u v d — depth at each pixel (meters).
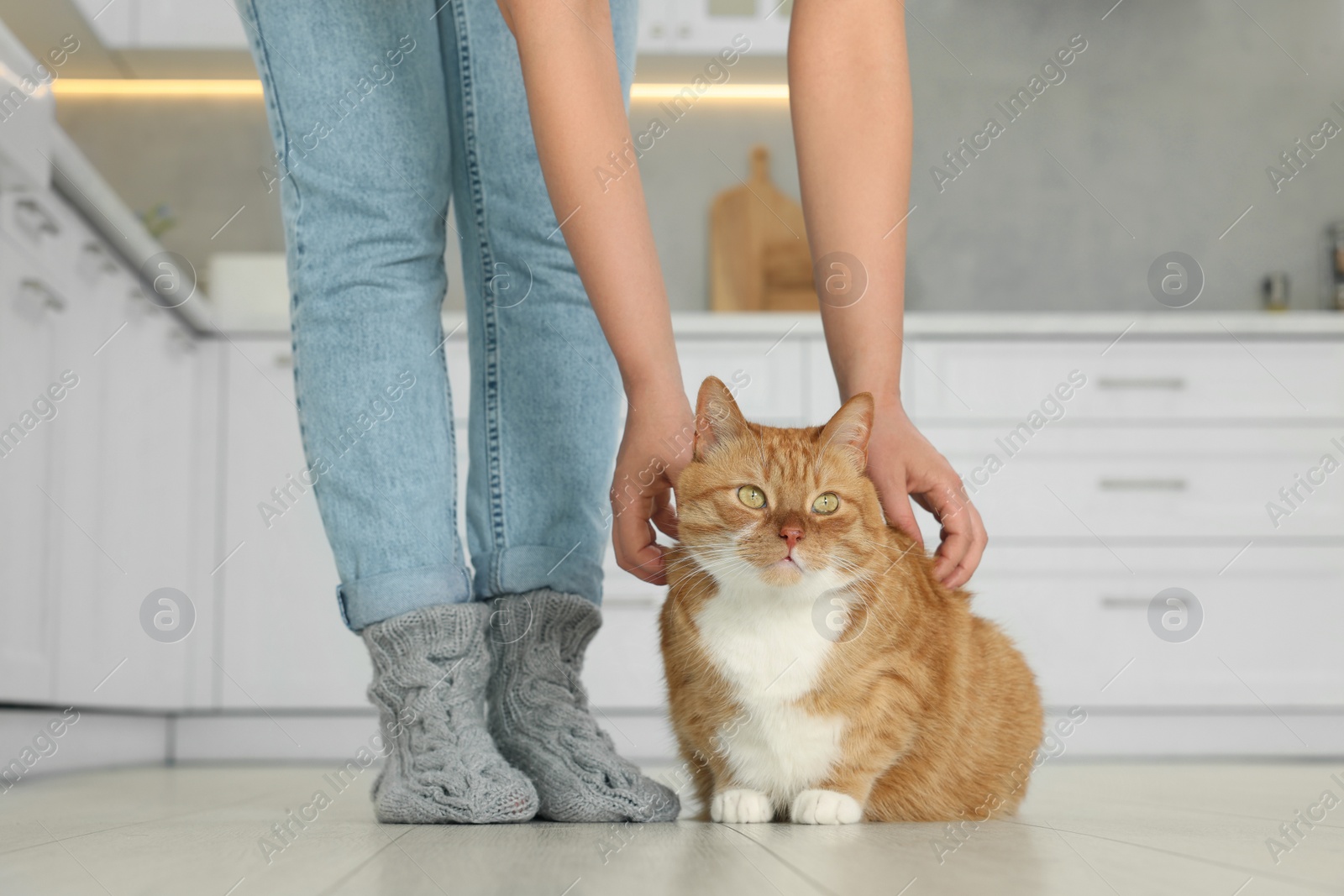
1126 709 2.81
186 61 3.49
